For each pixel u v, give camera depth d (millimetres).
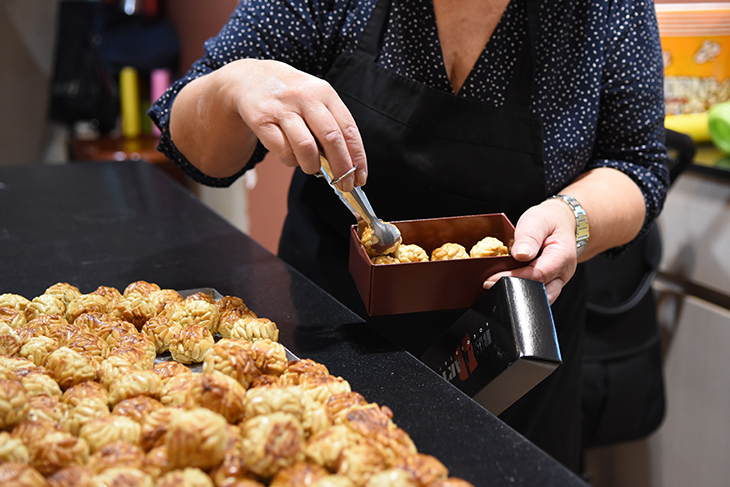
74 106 2867
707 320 1508
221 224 1146
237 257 994
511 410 991
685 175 1508
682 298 1563
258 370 625
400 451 512
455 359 723
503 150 901
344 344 735
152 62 2826
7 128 3197
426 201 940
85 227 1110
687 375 1576
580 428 1153
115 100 2908
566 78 917
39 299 741
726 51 1575
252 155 996
